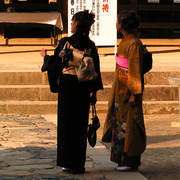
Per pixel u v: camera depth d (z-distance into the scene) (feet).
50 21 70.85
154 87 47.91
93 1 59.16
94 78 24.02
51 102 45.83
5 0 79.20
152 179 24.85
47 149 30.17
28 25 80.12
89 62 23.79
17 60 58.29
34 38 79.56
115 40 59.77
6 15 70.28
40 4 79.82
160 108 46.29
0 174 24.22
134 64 24.22
